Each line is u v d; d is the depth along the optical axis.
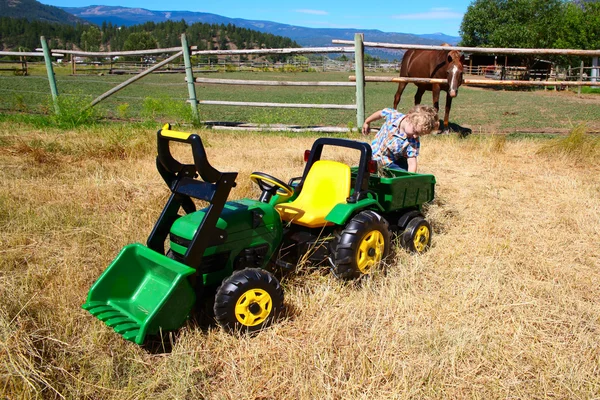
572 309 3.59
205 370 2.93
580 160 8.07
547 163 8.00
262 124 12.20
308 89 32.22
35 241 4.55
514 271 4.19
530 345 3.16
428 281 4.05
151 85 27.88
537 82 10.79
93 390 2.73
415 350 3.09
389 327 3.36
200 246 3.12
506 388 2.78
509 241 4.82
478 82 11.16
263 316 3.31
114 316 3.09
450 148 8.96
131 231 4.72
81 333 3.20
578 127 8.70
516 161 8.15
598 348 3.13
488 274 4.11
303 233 4.09
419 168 7.62
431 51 11.90
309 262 4.09
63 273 3.89
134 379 2.83
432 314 3.50
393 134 5.07
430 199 4.86
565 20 48.00
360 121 10.98
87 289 3.69
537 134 11.21
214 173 3.06
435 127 4.92
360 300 3.70
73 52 13.09
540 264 4.33
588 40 46.47
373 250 3.99
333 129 11.27
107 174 6.90
